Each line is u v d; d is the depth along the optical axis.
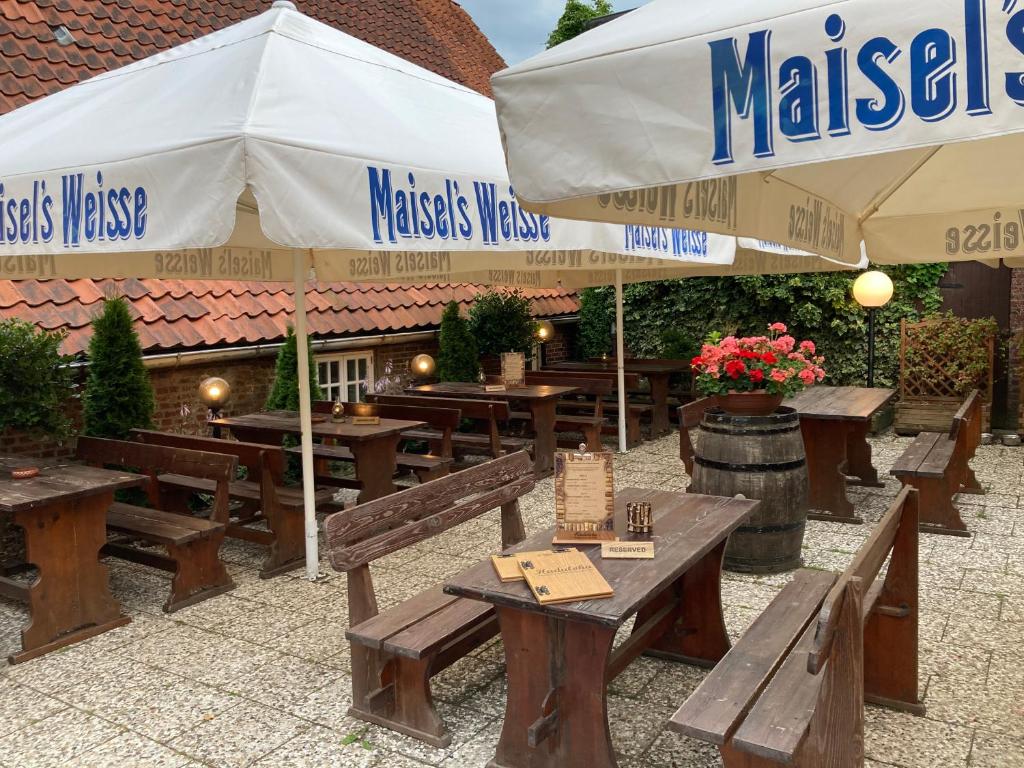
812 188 3.40
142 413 7.21
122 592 5.77
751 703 2.86
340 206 3.52
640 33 2.02
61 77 8.74
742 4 1.95
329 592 5.65
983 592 5.27
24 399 6.03
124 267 6.04
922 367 10.90
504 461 4.88
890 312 12.02
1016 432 10.48
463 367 11.23
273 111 3.71
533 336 12.60
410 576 5.89
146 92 4.48
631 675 4.27
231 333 8.48
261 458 6.00
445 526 4.32
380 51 5.39
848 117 1.72
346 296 10.27
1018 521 6.85
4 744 3.76
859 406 7.16
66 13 9.51
